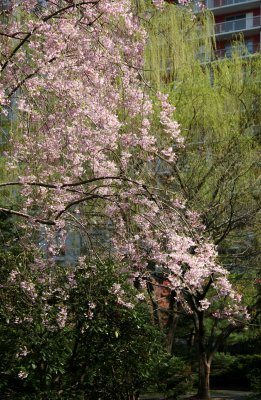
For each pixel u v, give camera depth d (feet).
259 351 56.70
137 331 22.40
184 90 42.06
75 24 20.90
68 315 21.89
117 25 22.74
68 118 22.03
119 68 22.79
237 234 40.32
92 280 22.08
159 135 31.60
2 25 22.15
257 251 40.16
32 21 20.20
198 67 43.88
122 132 24.86
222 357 56.44
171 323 42.45
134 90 23.44
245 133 44.55
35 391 20.57
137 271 24.03
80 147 22.20
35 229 23.61
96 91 22.35
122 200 22.53
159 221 21.79
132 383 23.06
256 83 45.73
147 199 21.74
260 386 46.50
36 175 23.17
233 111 44.55
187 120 41.55
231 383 59.16
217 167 39.73
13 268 22.21
